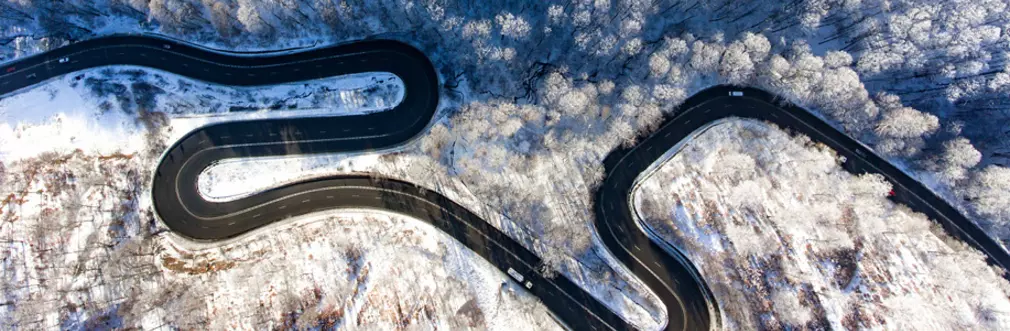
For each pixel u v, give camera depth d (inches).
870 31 3464.6
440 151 3558.1
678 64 3380.9
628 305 3412.9
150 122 3533.5
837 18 3567.9
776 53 3501.5
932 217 3602.4
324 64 3676.2
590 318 3403.1
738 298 3358.8
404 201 3516.2
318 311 3147.1
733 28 3602.4
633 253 3494.1
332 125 3614.7
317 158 3555.6
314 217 3467.0
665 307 3427.7
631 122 3499.0
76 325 3068.4
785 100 3651.6
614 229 3518.7
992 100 3415.4
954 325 3228.3
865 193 3486.7
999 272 3501.5
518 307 3336.6
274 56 3676.2
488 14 3496.6
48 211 3270.2
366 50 3686.0
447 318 3230.8
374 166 3538.4
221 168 3508.9
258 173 3513.8
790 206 3430.1
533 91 3617.1
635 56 3489.2
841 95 3353.8
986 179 3324.3
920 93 3533.5
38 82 3624.5
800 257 3366.1
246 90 3644.2
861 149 3627.0
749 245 3346.5
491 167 3496.6
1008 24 3319.4
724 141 3602.4
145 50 3678.6
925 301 3282.5
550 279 3435.0
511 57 3299.7
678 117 3654.0
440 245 3420.3
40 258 3166.8
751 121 3673.7
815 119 3646.7
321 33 3686.0
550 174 3533.5
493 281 3390.7
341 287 3225.9
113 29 3676.2
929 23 3260.3
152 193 3432.6
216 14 3440.0
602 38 3321.9
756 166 3540.8
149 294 3164.4
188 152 3508.9
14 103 3567.9
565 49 3560.5
